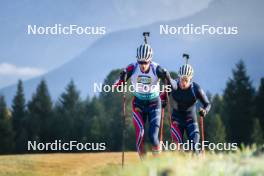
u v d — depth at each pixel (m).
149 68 34.44
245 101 195.00
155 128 34.47
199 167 19.91
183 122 37.59
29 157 52.00
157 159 21.05
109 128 194.12
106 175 21.75
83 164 46.09
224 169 19.61
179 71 36.50
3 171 46.66
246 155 22.86
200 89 36.56
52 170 46.03
